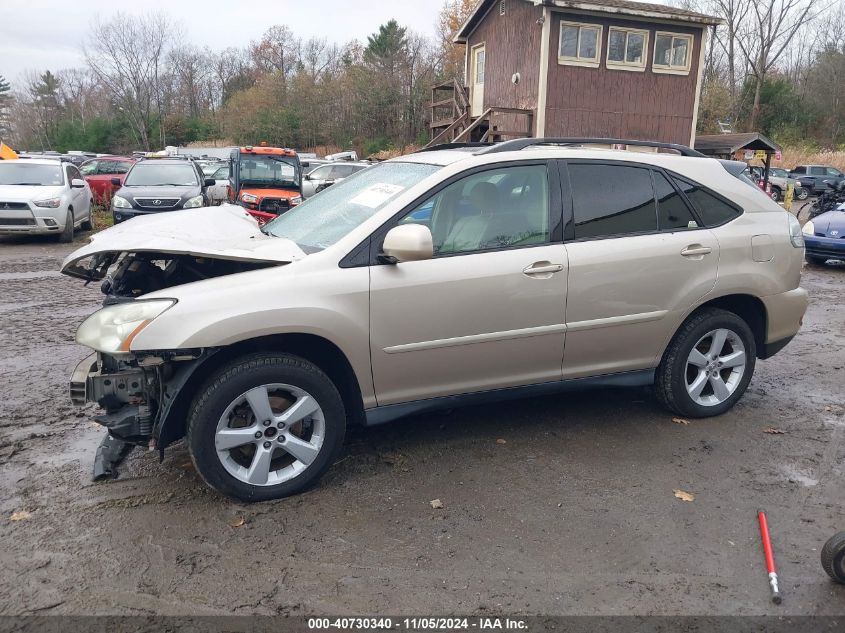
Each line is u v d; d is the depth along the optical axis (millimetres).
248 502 3631
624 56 20344
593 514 3559
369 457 4184
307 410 3658
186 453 4215
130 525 3402
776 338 4953
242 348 3604
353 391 3820
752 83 47094
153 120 51875
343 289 3611
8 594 2875
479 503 3656
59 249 13422
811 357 6516
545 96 19812
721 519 3531
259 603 2848
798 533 3418
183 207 14945
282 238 4066
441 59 50812
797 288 4984
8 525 3383
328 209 4324
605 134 20562
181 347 3295
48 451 4223
